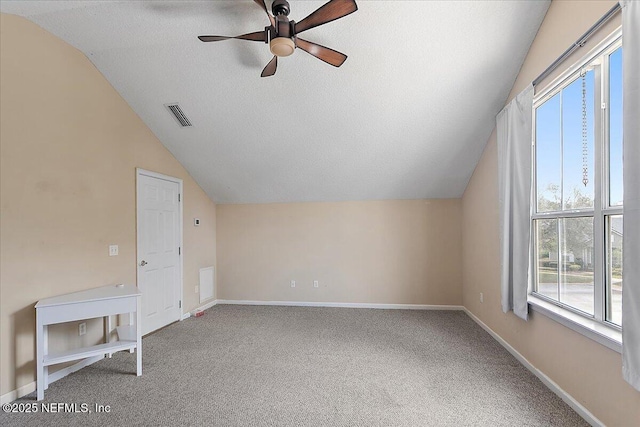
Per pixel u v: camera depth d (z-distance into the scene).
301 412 2.15
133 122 3.58
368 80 3.12
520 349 2.89
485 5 2.45
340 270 5.00
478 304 4.03
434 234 4.80
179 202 4.38
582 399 2.04
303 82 3.20
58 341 2.70
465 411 2.14
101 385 2.53
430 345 3.33
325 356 3.07
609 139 1.92
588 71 2.07
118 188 3.34
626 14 1.58
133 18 2.60
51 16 2.51
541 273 2.69
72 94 2.86
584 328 1.96
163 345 3.39
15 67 2.41
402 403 2.25
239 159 4.30
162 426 2.01
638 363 1.52
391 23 2.62
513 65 2.88
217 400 2.30
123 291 2.85
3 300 2.31
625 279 1.59
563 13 2.23
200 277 4.84
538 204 2.72
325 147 4.00
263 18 2.59
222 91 3.34
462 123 3.52
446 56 2.85
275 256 5.17
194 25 2.68
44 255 2.58
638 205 1.53
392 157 4.10
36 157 2.54
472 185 4.23
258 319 4.33
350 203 5.00
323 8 2.06
